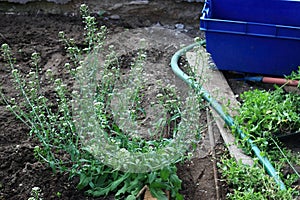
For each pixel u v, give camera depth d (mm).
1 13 4285
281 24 3617
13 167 2770
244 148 2910
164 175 2555
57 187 2672
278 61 3438
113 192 2648
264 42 3348
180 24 4254
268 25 3256
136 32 4117
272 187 2580
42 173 2738
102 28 3119
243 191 2676
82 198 2633
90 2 4277
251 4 3588
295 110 3098
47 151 2652
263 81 3480
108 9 4273
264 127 2979
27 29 4070
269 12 3594
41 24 4145
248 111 3035
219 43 3434
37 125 3006
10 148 2877
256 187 2654
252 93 3172
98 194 2621
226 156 2914
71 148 2652
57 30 4074
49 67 3637
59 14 4297
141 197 2580
